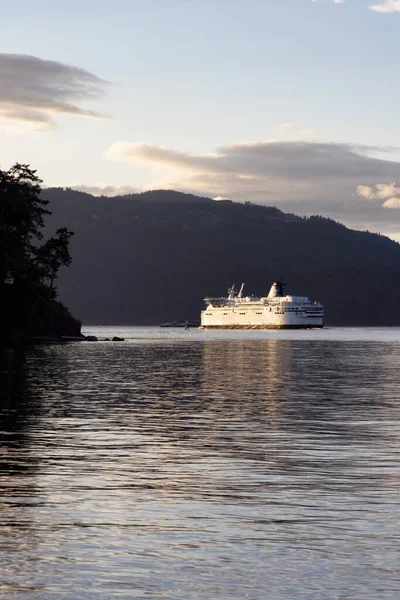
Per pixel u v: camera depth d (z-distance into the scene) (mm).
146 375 73688
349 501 21594
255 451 30250
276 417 41250
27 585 15008
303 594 14633
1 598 14383
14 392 54906
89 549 17141
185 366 90250
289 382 66188
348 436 34219
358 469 26406
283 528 18812
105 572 15719
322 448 30969
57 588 14852
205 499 21844
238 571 15828
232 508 20797
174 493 22578
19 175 179375
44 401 48938
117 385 61719
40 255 176500
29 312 174000
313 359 110562
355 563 16297
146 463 27547
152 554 16828
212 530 18656
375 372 80312
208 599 14430
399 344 192875
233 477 25016
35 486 23516
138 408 45344
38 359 102812
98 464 27297
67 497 22031
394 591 14781
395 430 36219
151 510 20531
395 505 21094
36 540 17766
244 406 46656
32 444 31719
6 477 24891
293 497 22078
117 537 18031
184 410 44469
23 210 172625
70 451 30062
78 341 190500
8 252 166375
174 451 30188
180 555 16781
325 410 44562
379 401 49844
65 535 18172
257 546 17422
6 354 117125
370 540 17844
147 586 15008
